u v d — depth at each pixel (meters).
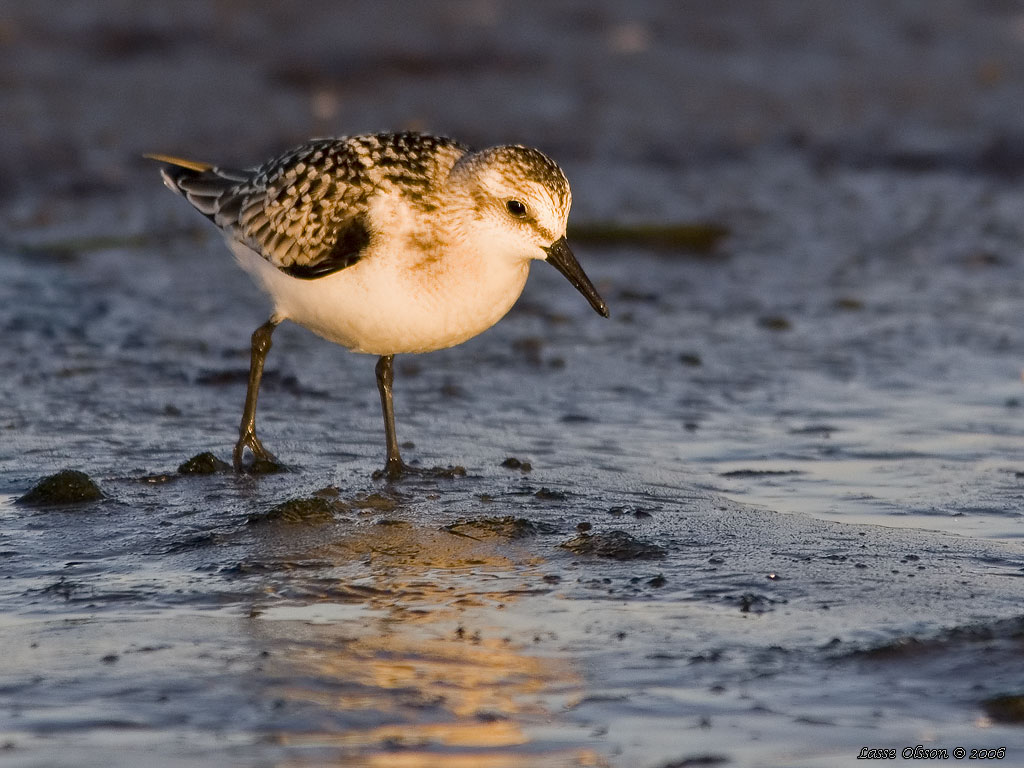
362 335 10.73
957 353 14.73
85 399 12.74
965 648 7.57
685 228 19.28
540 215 10.38
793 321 16.02
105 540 9.34
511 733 6.77
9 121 23.03
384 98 25.16
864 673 7.37
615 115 25.28
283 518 9.69
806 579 8.74
